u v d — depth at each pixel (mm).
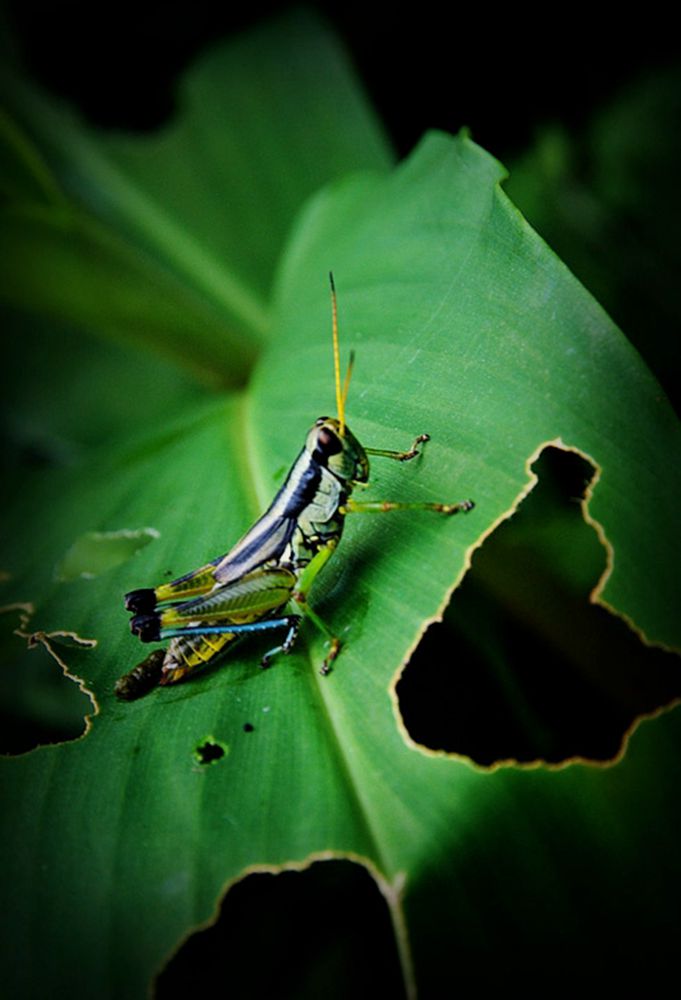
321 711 188
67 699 229
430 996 174
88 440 263
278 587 193
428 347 196
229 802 184
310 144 257
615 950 175
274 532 197
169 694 194
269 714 189
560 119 270
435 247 201
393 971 206
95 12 297
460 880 177
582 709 212
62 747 192
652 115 257
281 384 216
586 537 214
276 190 255
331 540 195
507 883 177
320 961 208
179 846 183
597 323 186
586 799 179
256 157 258
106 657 200
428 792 181
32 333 276
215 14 300
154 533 211
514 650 215
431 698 214
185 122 262
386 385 198
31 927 182
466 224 198
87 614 205
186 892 180
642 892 176
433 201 205
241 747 187
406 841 179
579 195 257
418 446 193
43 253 239
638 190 255
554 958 175
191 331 244
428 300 198
